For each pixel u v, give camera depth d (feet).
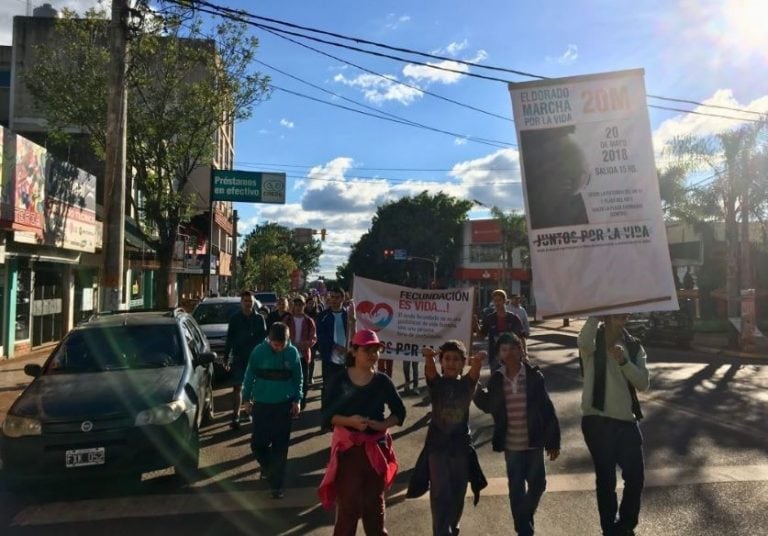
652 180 15.49
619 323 15.56
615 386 15.44
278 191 81.76
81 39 61.16
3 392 36.94
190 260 104.32
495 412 15.79
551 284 15.52
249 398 20.31
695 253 102.01
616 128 15.58
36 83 63.00
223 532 16.71
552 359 57.52
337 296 31.07
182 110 59.98
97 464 19.15
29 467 18.98
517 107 15.84
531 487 15.53
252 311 30.50
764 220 78.07
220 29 59.72
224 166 171.12
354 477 14.03
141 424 19.71
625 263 15.42
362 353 14.52
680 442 25.58
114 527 17.12
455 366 15.24
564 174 15.62
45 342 61.31
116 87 37.76
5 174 43.01
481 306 211.20
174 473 21.58
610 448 15.39
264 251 257.96
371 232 248.32
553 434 15.60
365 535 15.28
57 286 64.13
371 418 14.40
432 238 223.92
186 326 28.30
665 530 16.29
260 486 20.85
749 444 25.25
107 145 37.58
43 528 17.11
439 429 14.89
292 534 16.55
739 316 72.74
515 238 172.86
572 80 15.71
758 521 16.90
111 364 23.82
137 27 38.55
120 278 37.65
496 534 16.40
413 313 30.91
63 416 19.53
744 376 45.83
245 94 61.98
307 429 29.50
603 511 15.53
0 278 51.37
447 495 14.44
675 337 69.46
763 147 69.41
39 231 49.34
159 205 61.26
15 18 92.43
